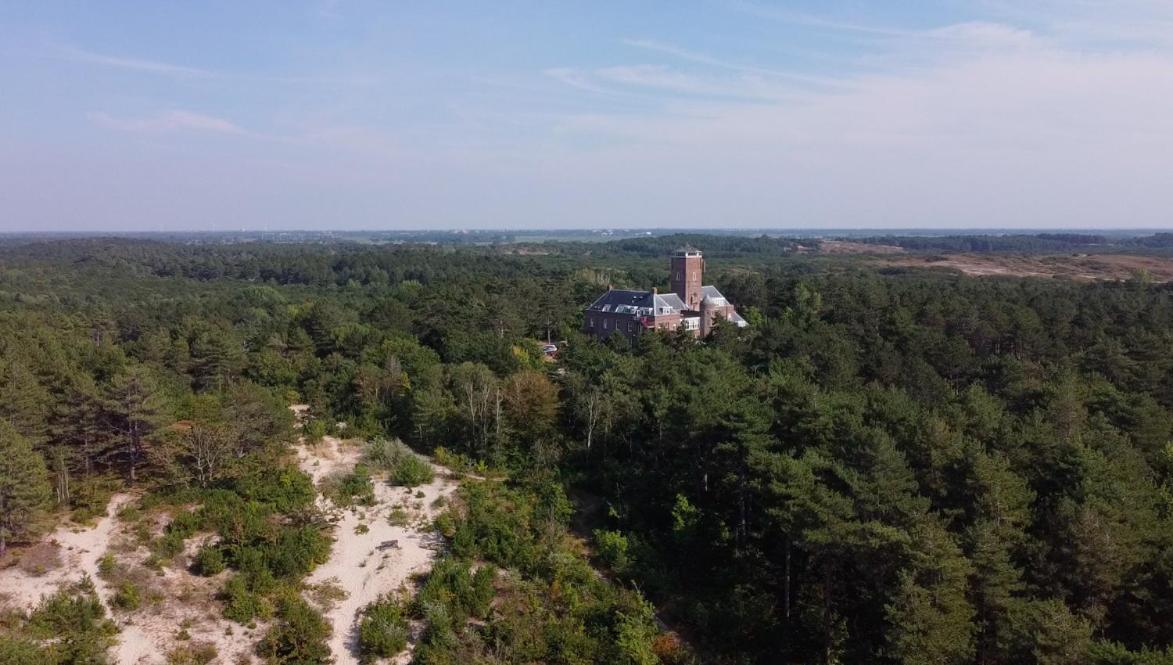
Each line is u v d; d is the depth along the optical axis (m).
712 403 53.91
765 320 110.88
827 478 44.69
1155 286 149.88
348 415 71.62
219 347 80.81
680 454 58.28
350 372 77.38
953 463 44.16
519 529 52.16
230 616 42.94
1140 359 78.31
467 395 67.94
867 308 106.25
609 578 48.66
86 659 37.59
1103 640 31.95
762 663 41.84
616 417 65.31
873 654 38.50
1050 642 31.16
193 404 65.69
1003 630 33.72
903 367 77.19
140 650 39.97
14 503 44.94
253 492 54.28
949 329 98.00
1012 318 95.25
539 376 69.38
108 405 54.72
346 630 43.47
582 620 43.66
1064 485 43.59
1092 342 91.69
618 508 55.88
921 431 47.12
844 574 44.62
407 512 54.81
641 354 89.81
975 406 55.31
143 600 43.47
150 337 87.00
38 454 49.75
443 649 40.75
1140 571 36.88
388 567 48.44
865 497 39.66
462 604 44.59
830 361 74.62
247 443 59.75
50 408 56.09
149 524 50.34
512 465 63.41
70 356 77.50
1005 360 77.06
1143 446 56.12
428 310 107.94
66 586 43.56
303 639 41.38
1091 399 61.66
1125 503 39.25
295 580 46.72
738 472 51.50
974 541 36.94
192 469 56.94
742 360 88.75
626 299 117.00
